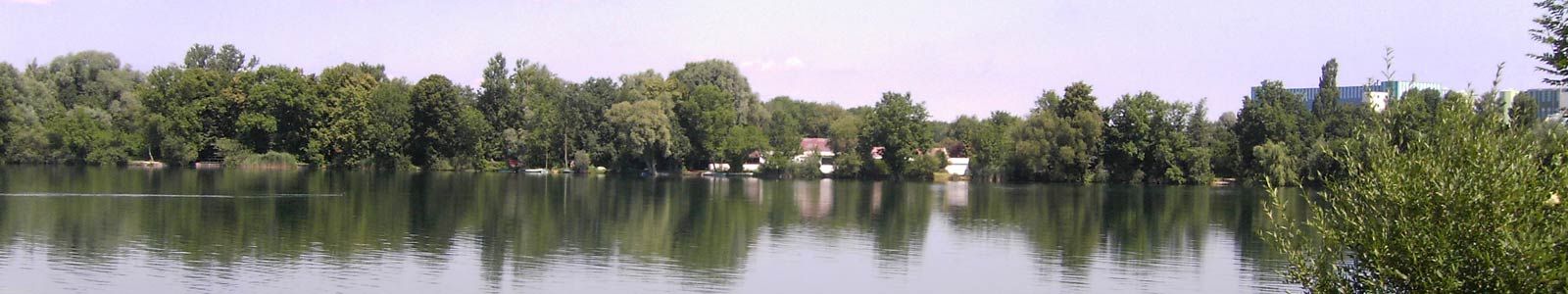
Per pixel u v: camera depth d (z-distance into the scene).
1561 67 21.38
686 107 132.50
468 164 128.62
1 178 83.81
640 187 94.06
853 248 44.62
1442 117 18.14
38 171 99.75
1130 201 80.44
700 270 37.75
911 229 53.47
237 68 181.00
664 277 35.91
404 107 125.31
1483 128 17.55
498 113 135.12
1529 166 17.25
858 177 126.06
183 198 66.06
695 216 61.09
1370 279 18.17
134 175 93.56
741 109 146.75
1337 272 18.78
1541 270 16.53
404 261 38.25
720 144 132.88
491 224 52.41
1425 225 17.33
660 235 48.81
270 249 40.47
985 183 112.75
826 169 139.38
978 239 48.75
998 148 119.81
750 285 34.81
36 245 40.03
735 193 86.38
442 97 127.62
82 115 118.06
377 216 55.88
